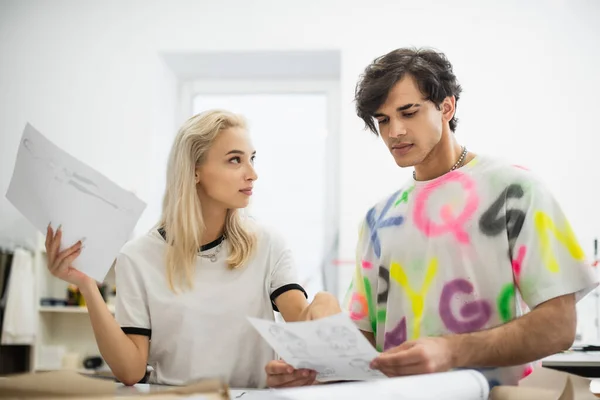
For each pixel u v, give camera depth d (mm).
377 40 3674
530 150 3488
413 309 1236
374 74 1226
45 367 3625
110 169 3717
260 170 3939
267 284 1386
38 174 1112
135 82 3758
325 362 1008
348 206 3561
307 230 3871
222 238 1395
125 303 1337
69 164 1087
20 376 871
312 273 3762
